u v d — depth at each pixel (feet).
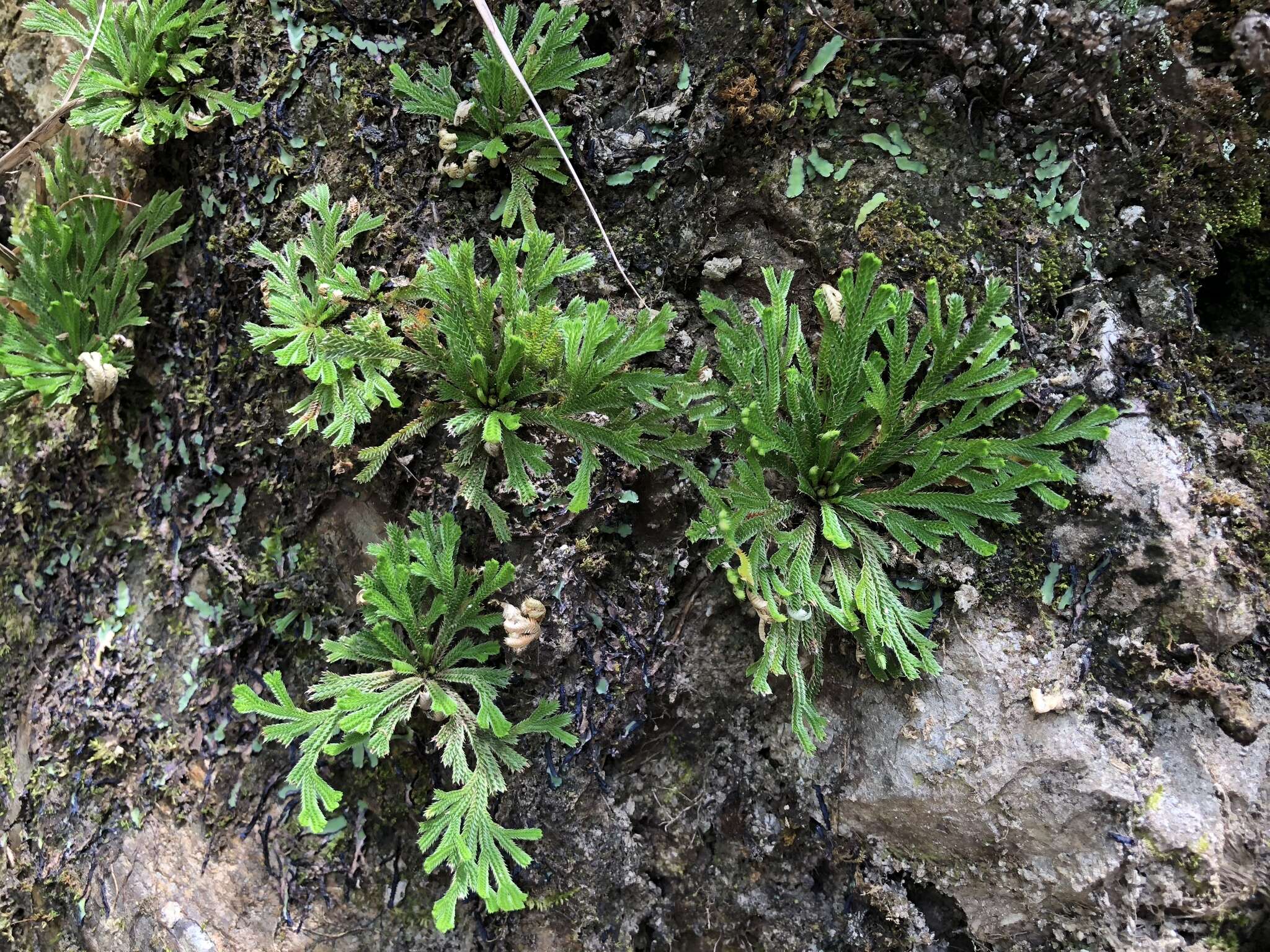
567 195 1.16
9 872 1.30
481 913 1.17
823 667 1.11
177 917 1.21
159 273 1.28
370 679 1.07
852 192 1.08
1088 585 1.04
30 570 1.37
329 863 1.22
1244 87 1.06
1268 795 0.99
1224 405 1.09
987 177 1.07
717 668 1.15
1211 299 1.15
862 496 1.04
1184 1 1.04
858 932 1.10
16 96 1.51
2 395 1.23
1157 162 1.07
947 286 1.06
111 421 1.31
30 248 1.24
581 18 1.08
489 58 1.08
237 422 1.24
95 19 1.20
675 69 1.13
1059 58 1.02
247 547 1.27
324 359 1.08
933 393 1.02
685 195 1.14
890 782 1.06
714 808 1.16
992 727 1.03
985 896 1.05
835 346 1.01
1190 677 1.01
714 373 1.11
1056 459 1.01
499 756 1.09
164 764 1.26
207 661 1.26
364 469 1.09
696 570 1.13
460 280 1.02
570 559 1.11
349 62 1.17
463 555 1.14
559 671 1.12
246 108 1.17
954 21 1.02
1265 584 1.03
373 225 1.14
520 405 1.09
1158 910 0.99
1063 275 1.07
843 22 1.07
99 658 1.30
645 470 1.12
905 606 1.04
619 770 1.16
